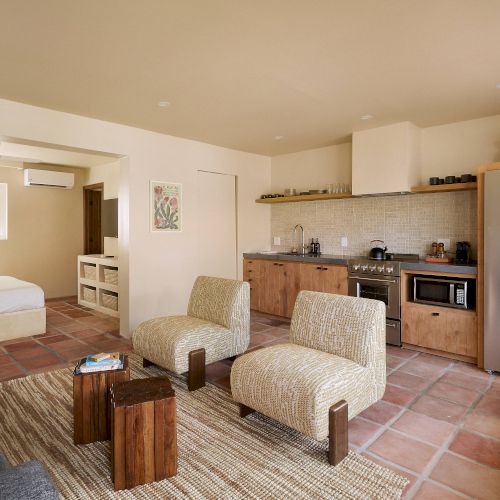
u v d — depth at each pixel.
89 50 2.45
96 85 3.03
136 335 3.25
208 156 5.09
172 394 1.94
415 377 3.20
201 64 2.66
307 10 2.01
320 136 4.69
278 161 5.90
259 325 4.87
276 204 5.96
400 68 2.75
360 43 2.38
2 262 6.29
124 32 2.23
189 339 2.96
